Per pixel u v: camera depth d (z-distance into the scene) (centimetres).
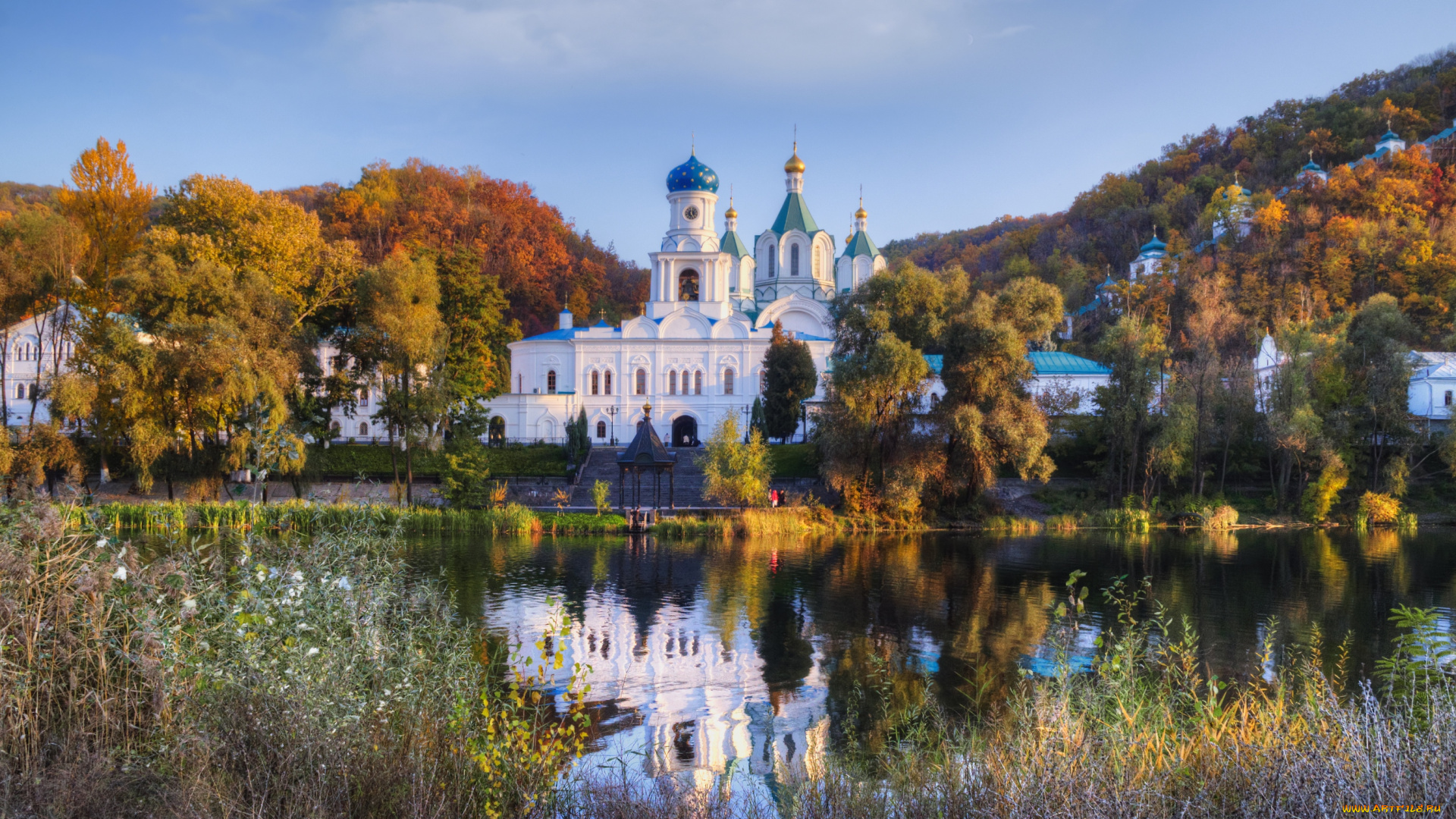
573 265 12938
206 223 6025
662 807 1218
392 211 11362
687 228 8712
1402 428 6012
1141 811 927
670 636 2644
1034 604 3162
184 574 1102
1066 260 14625
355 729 1008
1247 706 1503
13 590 1037
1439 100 15288
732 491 5400
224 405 4788
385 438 7850
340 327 6369
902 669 2319
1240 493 6216
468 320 6938
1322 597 3316
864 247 10481
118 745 998
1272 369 7900
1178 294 10581
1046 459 5209
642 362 8344
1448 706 1066
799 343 7656
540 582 3462
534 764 1123
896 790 1273
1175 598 3278
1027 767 1073
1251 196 13450
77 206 6412
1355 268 10894
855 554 4344
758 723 1883
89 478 5519
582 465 6494
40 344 6169
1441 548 4678
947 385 5459
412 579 2945
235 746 947
